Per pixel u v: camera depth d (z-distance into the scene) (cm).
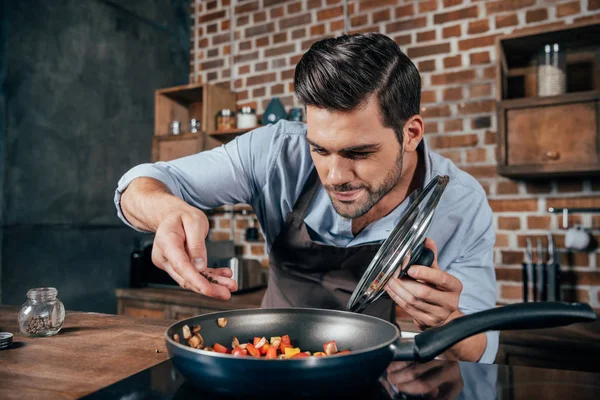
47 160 238
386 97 83
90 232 262
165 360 74
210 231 313
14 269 221
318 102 81
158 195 93
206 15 332
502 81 219
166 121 304
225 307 229
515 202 236
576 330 176
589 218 222
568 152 198
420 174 123
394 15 269
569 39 214
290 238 129
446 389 63
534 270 218
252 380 51
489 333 109
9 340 82
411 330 187
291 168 127
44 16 238
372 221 124
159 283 265
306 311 78
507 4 243
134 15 294
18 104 224
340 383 52
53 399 58
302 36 296
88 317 108
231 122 288
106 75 274
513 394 61
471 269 126
